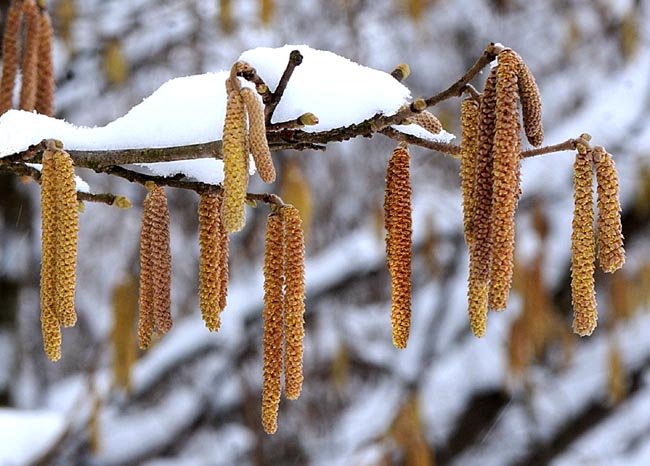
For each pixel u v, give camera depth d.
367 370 7.83
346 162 8.22
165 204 2.38
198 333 6.62
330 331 7.52
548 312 6.48
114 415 6.62
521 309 6.14
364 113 2.26
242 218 1.92
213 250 2.30
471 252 2.07
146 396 6.99
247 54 2.28
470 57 8.65
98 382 6.66
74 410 5.70
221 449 7.46
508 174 1.97
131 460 6.79
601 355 7.32
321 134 2.24
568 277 6.88
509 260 1.98
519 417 7.54
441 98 2.12
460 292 7.23
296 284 2.24
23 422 5.40
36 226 7.04
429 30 8.45
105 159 2.36
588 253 2.04
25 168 2.48
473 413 7.07
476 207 2.05
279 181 7.49
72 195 2.12
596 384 7.21
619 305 6.40
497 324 7.06
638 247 7.18
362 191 8.25
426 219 6.92
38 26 3.14
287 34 7.65
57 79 6.71
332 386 7.64
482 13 8.68
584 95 8.81
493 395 7.02
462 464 7.62
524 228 6.81
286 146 2.30
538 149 2.09
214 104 2.38
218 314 2.32
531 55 8.91
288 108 2.26
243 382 6.87
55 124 2.40
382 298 8.24
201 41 7.35
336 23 7.89
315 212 7.94
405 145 2.28
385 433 6.36
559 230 6.98
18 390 6.77
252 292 6.86
